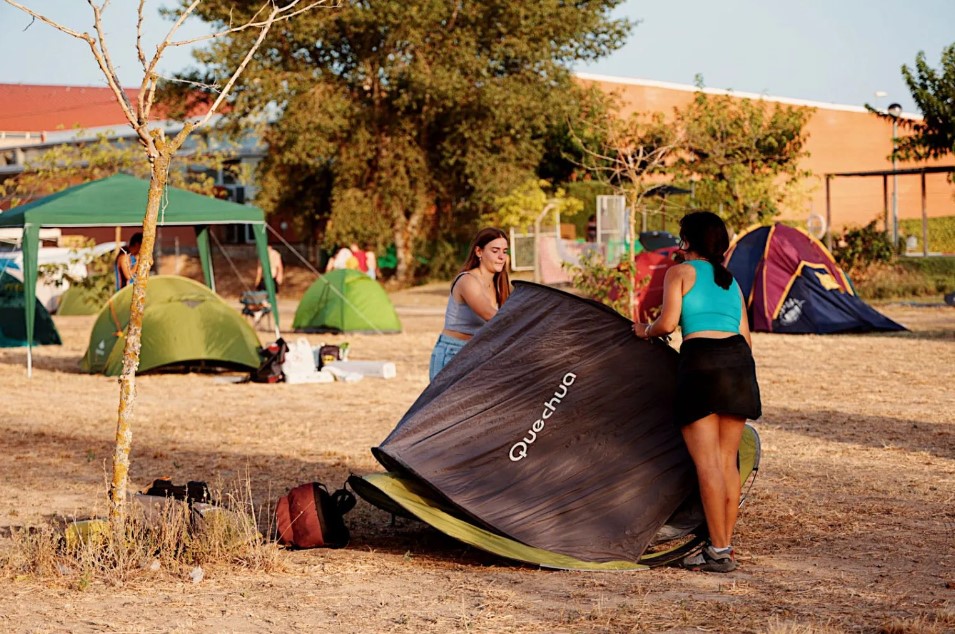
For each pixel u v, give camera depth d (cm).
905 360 3781
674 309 1389
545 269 7656
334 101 8319
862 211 11300
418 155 8712
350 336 5116
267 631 1148
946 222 11075
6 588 1322
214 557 1437
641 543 1449
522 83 8588
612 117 7088
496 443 1491
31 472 2111
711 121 7150
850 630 1102
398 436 1495
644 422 1518
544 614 1189
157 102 8125
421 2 8112
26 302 3809
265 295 5569
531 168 8750
